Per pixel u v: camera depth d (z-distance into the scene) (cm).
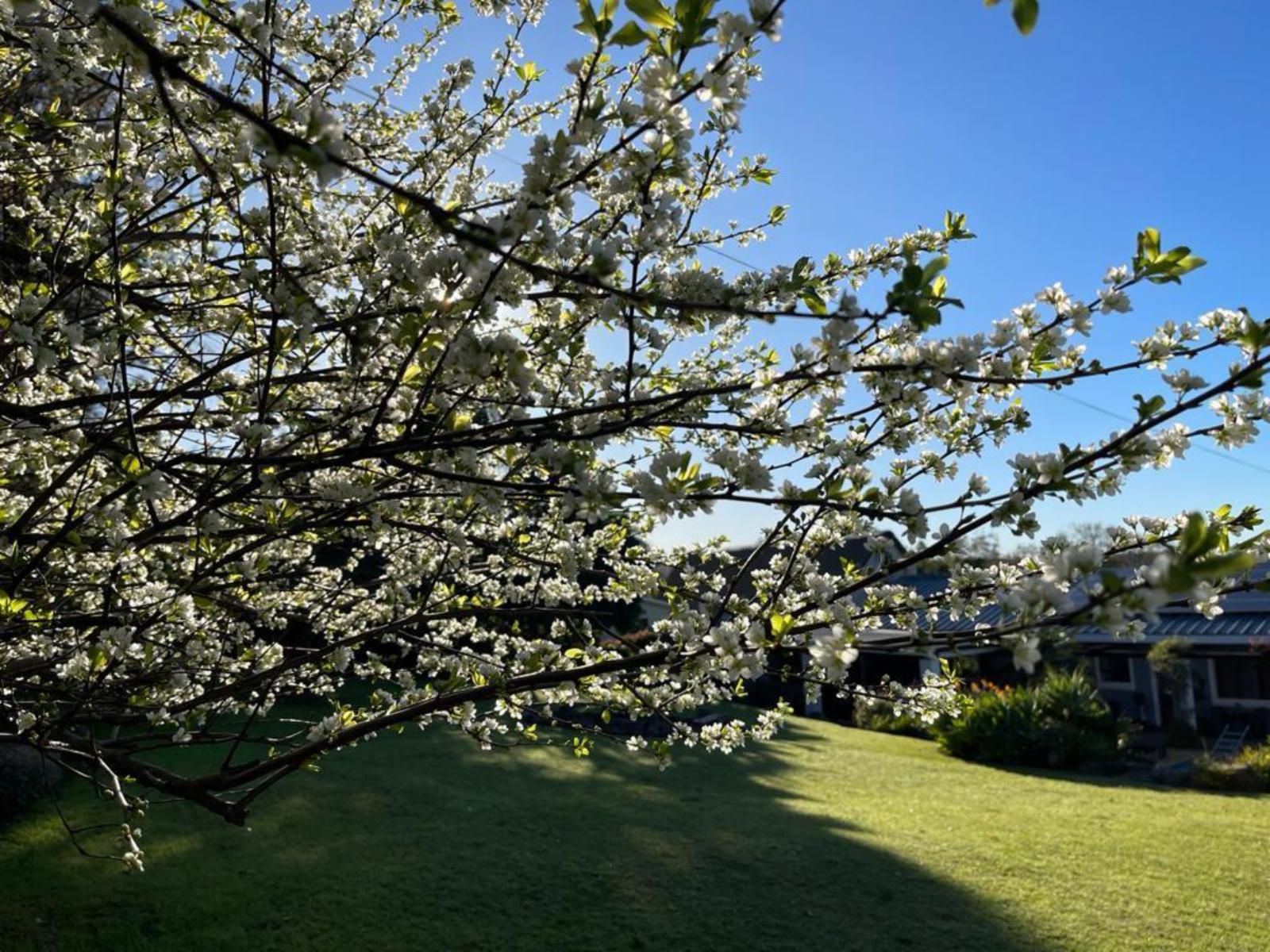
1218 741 1817
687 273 216
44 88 333
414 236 246
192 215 319
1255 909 723
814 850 835
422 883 685
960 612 226
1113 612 122
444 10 347
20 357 261
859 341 209
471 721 295
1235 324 181
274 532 244
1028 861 839
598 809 935
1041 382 188
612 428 189
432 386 190
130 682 264
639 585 315
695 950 612
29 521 264
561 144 170
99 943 559
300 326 207
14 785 769
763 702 2155
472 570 346
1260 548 181
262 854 720
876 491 205
